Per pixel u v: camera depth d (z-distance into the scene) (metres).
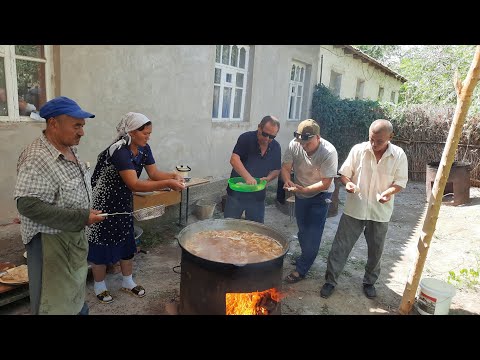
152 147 5.12
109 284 3.46
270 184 7.83
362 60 12.42
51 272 1.98
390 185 3.19
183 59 5.35
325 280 3.72
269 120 3.51
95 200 2.84
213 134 6.30
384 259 4.46
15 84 3.65
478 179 8.47
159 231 4.97
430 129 9.03
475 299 3.52
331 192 3.57
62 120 1.90
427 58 12.33
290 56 8.30
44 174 1.85
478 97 8.96
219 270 2.35
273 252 2.66
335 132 9.91
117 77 4.44
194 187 6.02
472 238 5.23
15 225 3.71
